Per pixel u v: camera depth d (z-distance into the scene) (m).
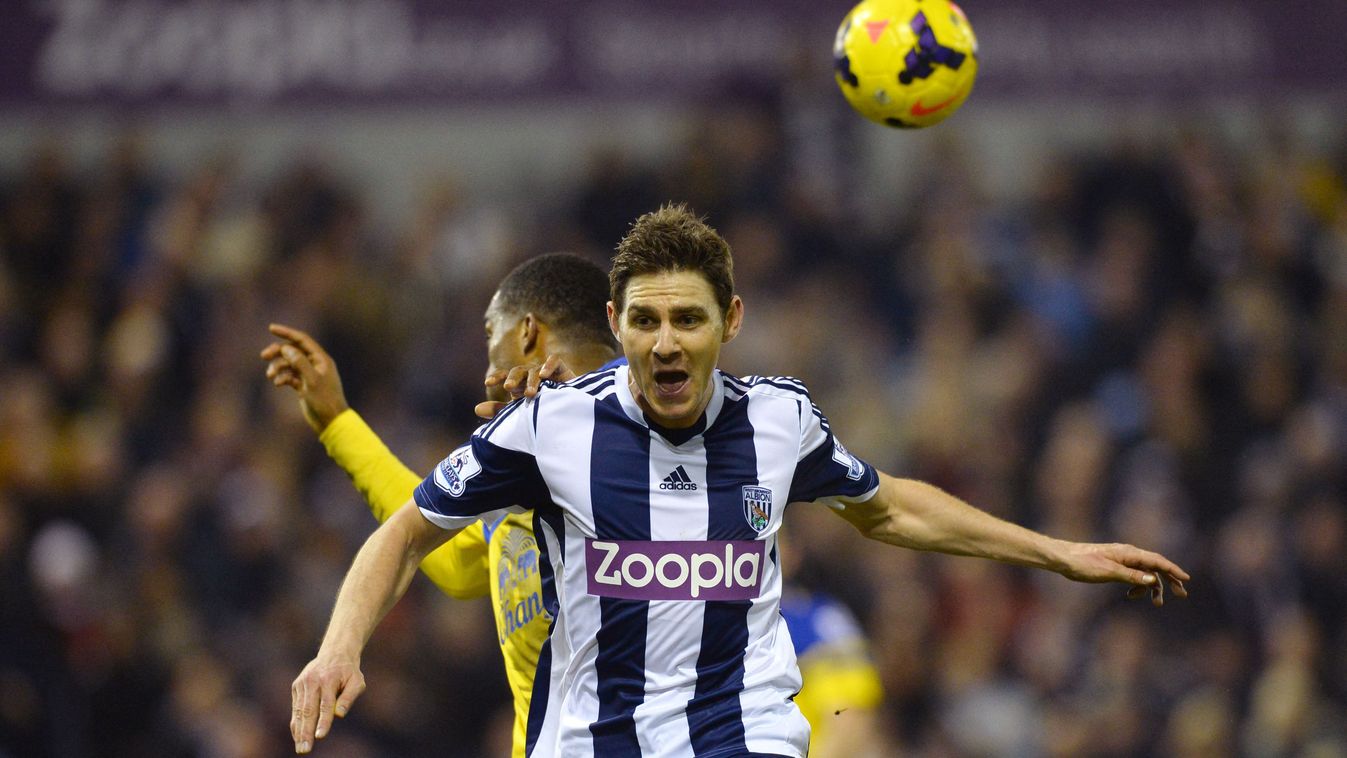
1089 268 39.31
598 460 10.97
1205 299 39.03
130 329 36.59
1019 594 32.28
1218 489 34.81
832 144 39.19
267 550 32.09
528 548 12.30
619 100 38.25
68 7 38.31
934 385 36.34
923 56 12.80
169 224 39.00
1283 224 40.94
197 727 29.23
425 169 44.72
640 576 10.86
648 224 10.79
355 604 10.53
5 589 29.06
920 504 11.97
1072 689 30.91
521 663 12.47
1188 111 43.38
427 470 33.66
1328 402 36.88
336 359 36.81
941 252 38.91
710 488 10.98
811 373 36.28
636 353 10.66
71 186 40.06
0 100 38.00
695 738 10.75
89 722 28.84
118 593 30.66
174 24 38.25
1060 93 38.44
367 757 29.09
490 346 13.48
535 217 40.94
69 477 32.66
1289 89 38.62
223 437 33.78
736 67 38.78
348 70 38.12
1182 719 30.78
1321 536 33.47
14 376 35.91
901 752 29.59
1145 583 11.84
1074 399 36.59
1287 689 31.25
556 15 38.31
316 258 38.31
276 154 44.50
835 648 16.00
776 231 38.19
